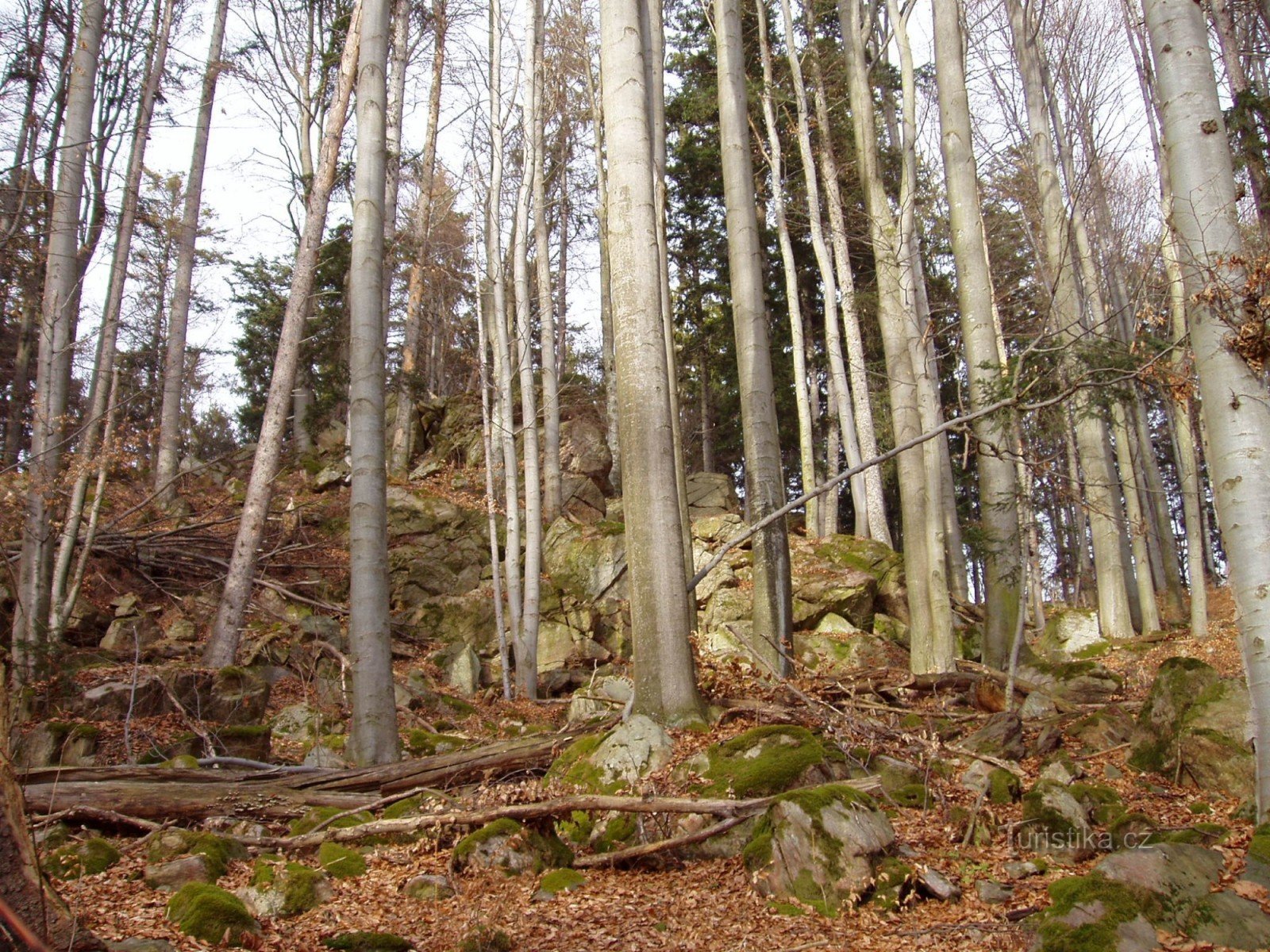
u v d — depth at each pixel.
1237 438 5.97
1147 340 8.31
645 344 8.89
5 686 3.88
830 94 23.75
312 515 21.03
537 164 21.80
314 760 10.04
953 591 21.67
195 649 15.38
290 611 17.70
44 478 12.84
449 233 28.22
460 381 38.28
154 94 16.86
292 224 24.02
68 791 7.74
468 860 6.61
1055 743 9.30
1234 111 9.95
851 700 10.12
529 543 16.83
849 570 18.84
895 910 5.68
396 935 5.46
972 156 13.85
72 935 4.02
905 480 13.66
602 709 11.00
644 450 8.76
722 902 5.99
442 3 21.28
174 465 21.44
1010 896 5.78
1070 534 31.09
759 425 11.98
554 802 7.01
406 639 18.09
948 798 7.53
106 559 17.28
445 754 9.60
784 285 28.52
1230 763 7.49
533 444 17.28
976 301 13.41
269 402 15.07
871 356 25.44
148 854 6.84
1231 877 5.09
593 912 5.93
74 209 13.76
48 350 13.26
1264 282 5.78
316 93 23.78
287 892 6.06
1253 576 5.84
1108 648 17.73
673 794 7.32
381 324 11.52
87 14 14.16
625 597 18.75
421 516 20.77
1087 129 22.39
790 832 6.07
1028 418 9.98
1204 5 12.20
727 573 18.27
